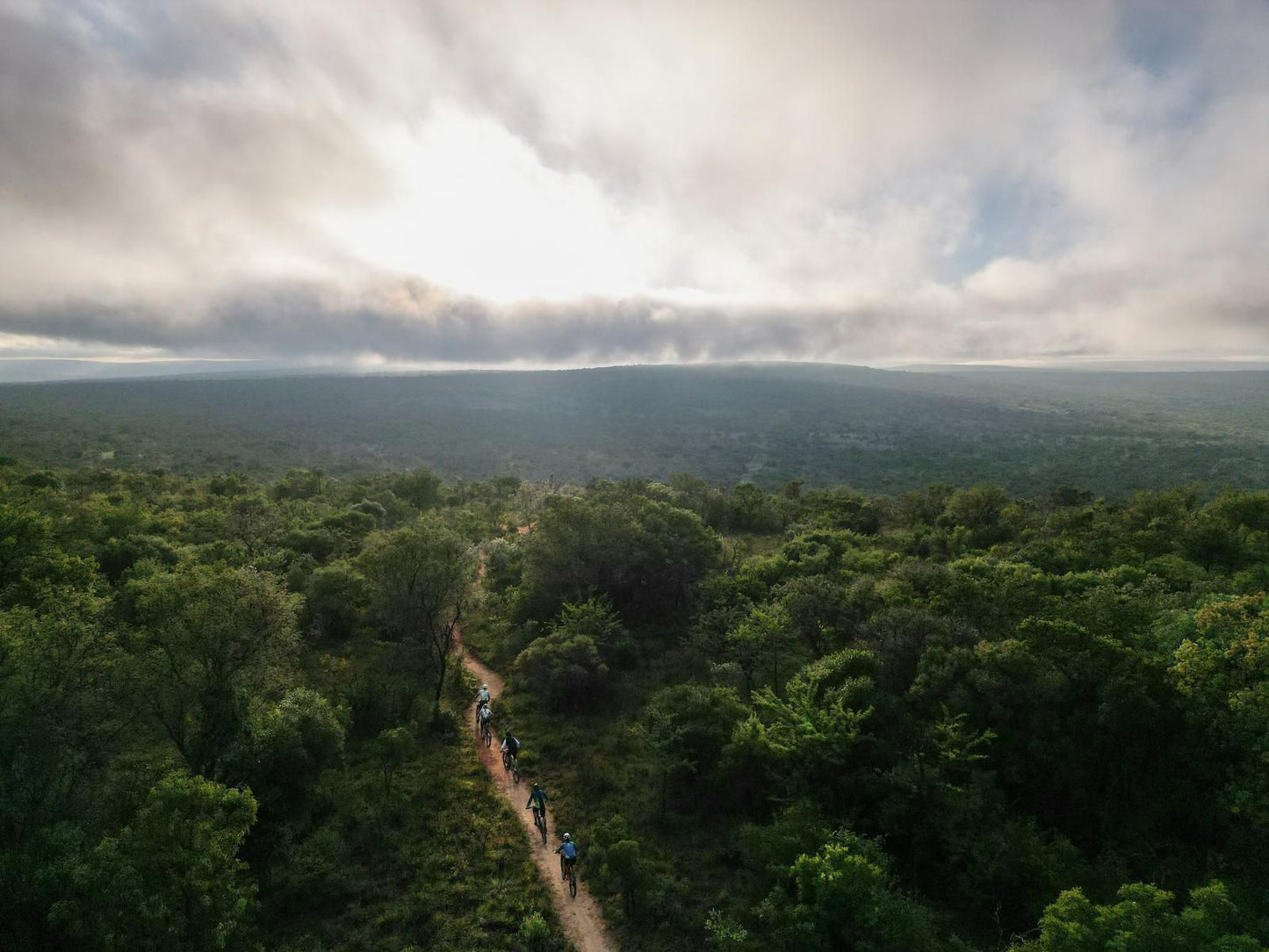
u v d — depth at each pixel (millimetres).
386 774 23375
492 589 46312
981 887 19219
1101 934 14234
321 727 22422
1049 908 15547
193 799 15109
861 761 22891
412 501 89250
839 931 16422
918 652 26375
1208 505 57188
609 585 41656
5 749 15742
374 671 33312
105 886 13523
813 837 19766
